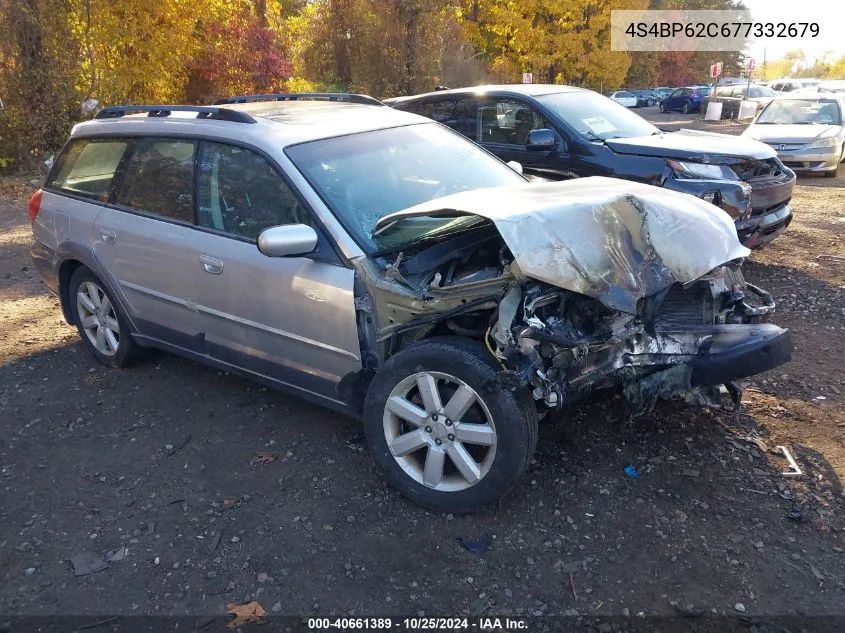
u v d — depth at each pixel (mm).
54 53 13852
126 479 3703
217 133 4047
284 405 4445
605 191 3516
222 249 3900
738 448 3723
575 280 2932
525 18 27703
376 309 3318
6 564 3090
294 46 22281
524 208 3104
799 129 13711
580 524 3178
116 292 4684
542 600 2762
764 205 6422
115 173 4660
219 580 2949
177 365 5105
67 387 4805
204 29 16781
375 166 3939
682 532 3098
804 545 2996
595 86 30188
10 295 6863
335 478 3635
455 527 3205
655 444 3783
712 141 6836
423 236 3354
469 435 3146
